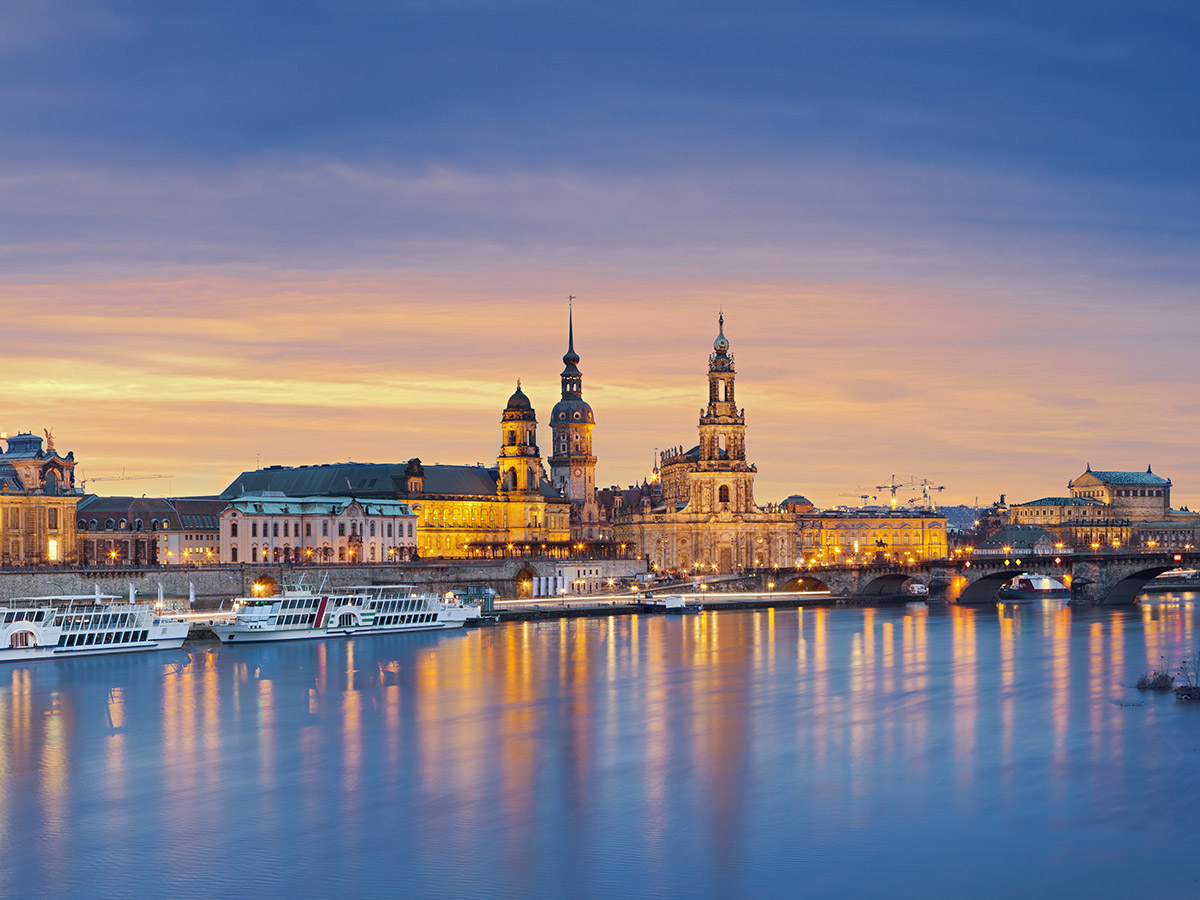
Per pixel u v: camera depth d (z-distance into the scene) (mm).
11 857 119000
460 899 108625
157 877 114000
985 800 131875
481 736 164375
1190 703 179875
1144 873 111812
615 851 118750
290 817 129500
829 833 122750
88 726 171500
